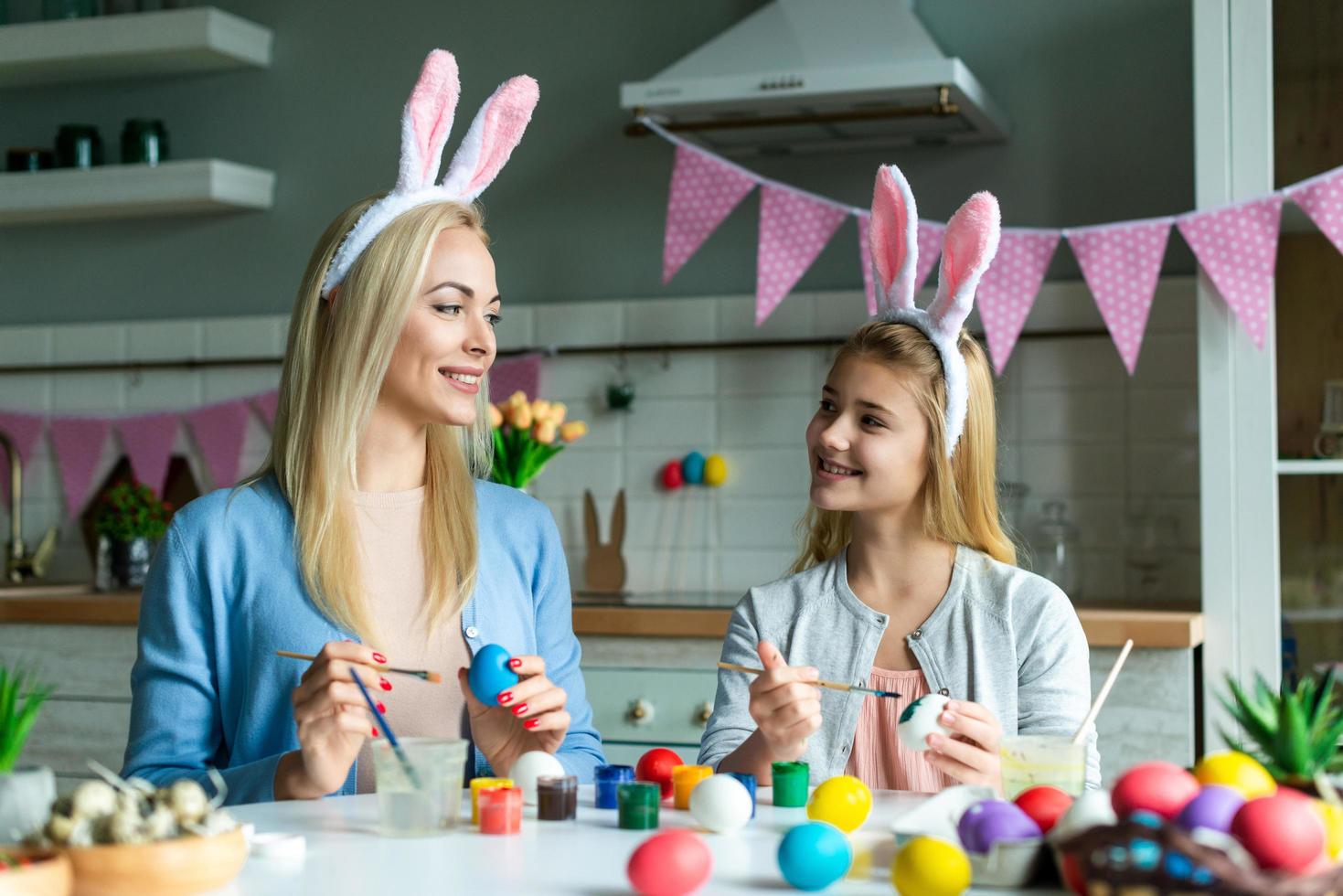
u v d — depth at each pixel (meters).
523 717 1.47
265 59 3.74
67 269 3.91
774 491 3.37
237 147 3.77
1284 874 0.86
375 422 1.70
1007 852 1.03
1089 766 1.70
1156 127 3.15
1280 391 2.65
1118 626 2.57
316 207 3.71
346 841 1.22
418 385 1.66
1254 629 2.63
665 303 3.44
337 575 1.63
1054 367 3.18
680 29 3.46
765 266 3.11
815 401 3.34
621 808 1.28
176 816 1.07
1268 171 2.65
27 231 3.94
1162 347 3.12
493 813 1.25
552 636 1.81
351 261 1.69
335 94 3.71
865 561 1.89
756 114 3.10
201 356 3.76
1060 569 3.12
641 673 2.79
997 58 3.25
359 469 1.71
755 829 1.28
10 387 3.90
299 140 3.72
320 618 1.64
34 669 2.84
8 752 1.12
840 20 3.04
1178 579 3.09
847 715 1.81
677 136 3.23
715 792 1.24
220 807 1.49
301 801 1.42
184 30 3.57
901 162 3.30
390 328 1.64
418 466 1.74
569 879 1.08
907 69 2.87
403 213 1.69
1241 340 2.66
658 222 3.48
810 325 3.35
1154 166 3.15
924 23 3.29
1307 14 2.65
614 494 3.46
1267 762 1.20
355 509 1.69
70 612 3.06
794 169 3.37
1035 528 3.17
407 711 1.65
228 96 3.78
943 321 1.85
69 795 1.08
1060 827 1.04
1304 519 2.63
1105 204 3.17
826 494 1.84
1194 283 3.09
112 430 3.79
